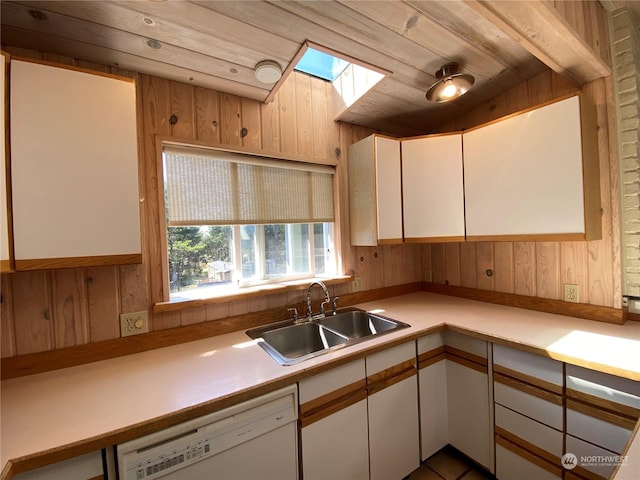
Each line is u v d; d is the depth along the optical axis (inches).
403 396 59.4
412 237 76.4
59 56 48.9
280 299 72.0
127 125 44.1
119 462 33.1
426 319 68.1
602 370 42.4
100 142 42.0
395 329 61.6
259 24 44.8
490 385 58.2
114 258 43.0
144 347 55.1
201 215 62.2
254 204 69.3
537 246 71.1
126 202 43.9
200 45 48.6
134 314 54.4
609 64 56.9
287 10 42.7
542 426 50.7
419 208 75.7
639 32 59.2
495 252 80.0
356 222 80.4
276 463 43.8
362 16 45.6
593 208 56.4
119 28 43.5
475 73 65.2
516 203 61.9
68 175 39.8
